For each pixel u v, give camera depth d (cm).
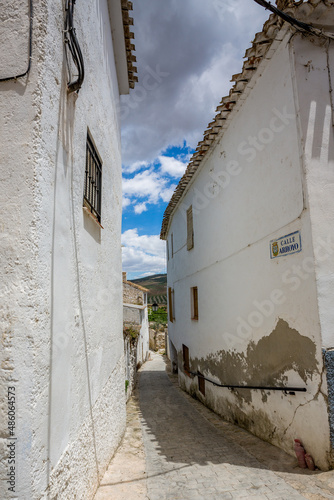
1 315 168
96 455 313
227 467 362
